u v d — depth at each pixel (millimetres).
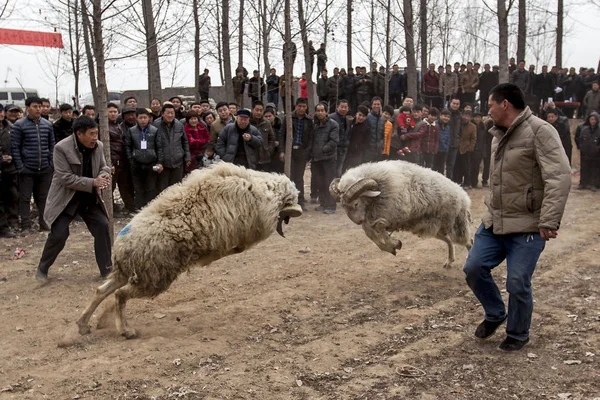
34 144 9359
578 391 4145
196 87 14406
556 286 6676
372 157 11609
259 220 5238
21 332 5324
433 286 6801
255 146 10031
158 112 11492
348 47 21375
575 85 19969
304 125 10977
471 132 13859
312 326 5539
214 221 5023
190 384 4273
